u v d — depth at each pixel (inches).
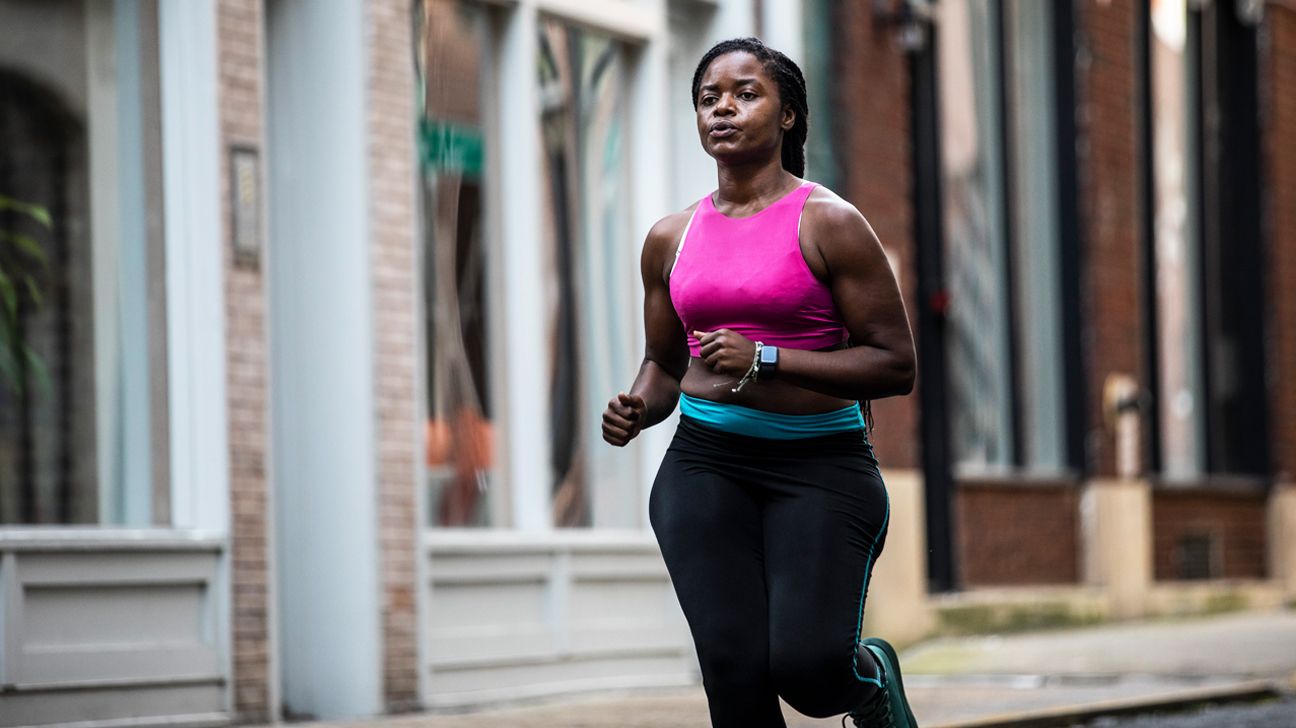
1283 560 1065.5
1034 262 892.0
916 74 820.0
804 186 276.8
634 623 624.4
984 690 585.0
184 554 474.6
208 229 486.0
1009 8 881.5
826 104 743.7
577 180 631.8
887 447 752.3
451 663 545.0
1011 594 821.9
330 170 531.8
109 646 458.9
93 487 480.1
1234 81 1058.7
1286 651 708.0
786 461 277.7
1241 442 1059.9
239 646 485.4
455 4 583.2
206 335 483.8
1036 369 888.3
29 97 478.3
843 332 279.4
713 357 266.7
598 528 631.2
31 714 440.8
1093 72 907.4
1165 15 1004.6
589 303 633.6
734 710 274.7
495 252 593.9
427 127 569.6
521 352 595.8
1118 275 919.0
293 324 534.3
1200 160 1029.8
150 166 490.6
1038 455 885.8
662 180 653.9
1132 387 919.7
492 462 585.6
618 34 645.3
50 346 477.1
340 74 531.8
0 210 472.4
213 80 488.4
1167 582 973.2
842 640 268.8
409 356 537.0
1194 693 560.4
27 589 443.8
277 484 532.7
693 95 281.4
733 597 273.6
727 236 277.1
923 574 790.5
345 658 522.6
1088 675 637.9
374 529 522.6
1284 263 1065.5
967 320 840.9
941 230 822.5
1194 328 1023.0
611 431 282.4
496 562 567.8
